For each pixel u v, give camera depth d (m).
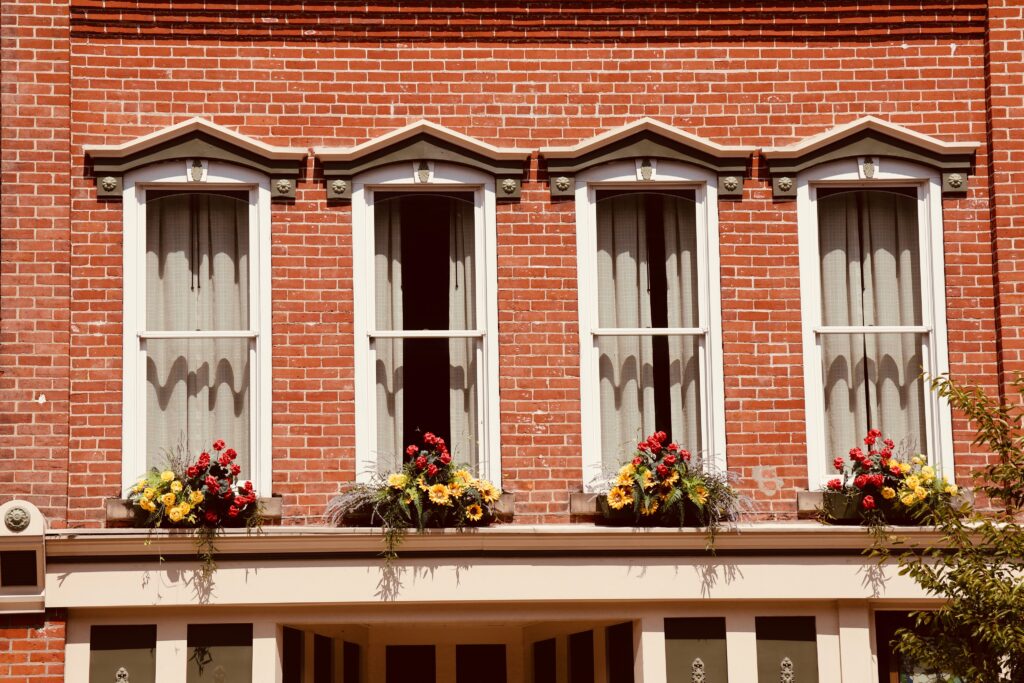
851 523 12.00
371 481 11.98
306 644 12.35
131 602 11.57
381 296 12.44
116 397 11.97
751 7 12.71
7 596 11.52
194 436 12.21
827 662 11.91
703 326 12.46
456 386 12.36
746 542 11.85
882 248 12.74
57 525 11.67
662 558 11.84
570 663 13.11
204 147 12.28
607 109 12.60
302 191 12.34
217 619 11.72
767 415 12.27
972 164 12.66
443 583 11.71
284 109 12.44
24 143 12.12
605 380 12.48
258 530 11.60
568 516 12.04
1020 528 10.48
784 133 12.64
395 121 12.50
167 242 12.40
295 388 12.10
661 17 12.70
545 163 12.49
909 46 12.78
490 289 12.34
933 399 12.46
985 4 12.79
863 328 12.56
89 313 12.05
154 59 12.41
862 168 12.59
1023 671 10.23
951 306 12.51
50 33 12.28
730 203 12.52
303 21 12.51
